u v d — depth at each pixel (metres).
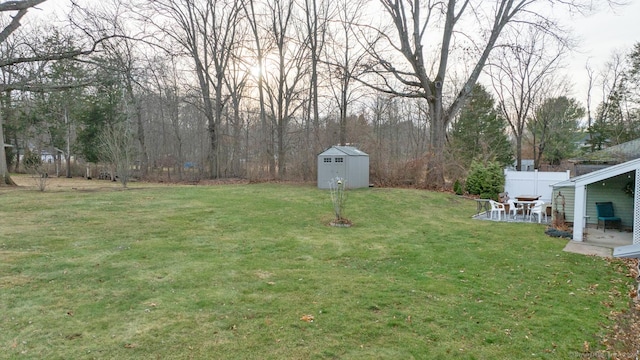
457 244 9.04
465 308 5.22
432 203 15.27
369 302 5.27
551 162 37.38
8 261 6.28
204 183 22.78
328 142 24.83
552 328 4.71
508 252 8.40
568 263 7.64
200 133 29.86
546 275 6.84
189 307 4.86
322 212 12.50
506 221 12.35
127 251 7.20
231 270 6.45
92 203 12.23
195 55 25.42
